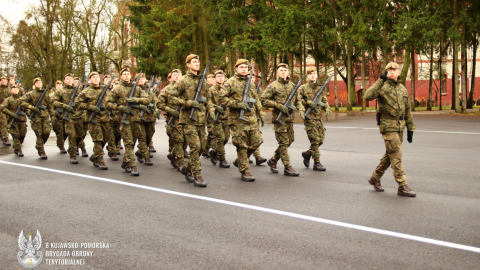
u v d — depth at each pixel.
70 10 33.75
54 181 7.31
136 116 8.34
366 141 11.84
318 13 26.47
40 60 35.34
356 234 4.32
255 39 30.47
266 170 8.16
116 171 8.35
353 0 26.19
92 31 36.41
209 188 6.61
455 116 21.22
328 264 3.61
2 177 7.71
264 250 3.95
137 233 4.48
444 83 40.44
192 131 6.78
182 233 4.46
